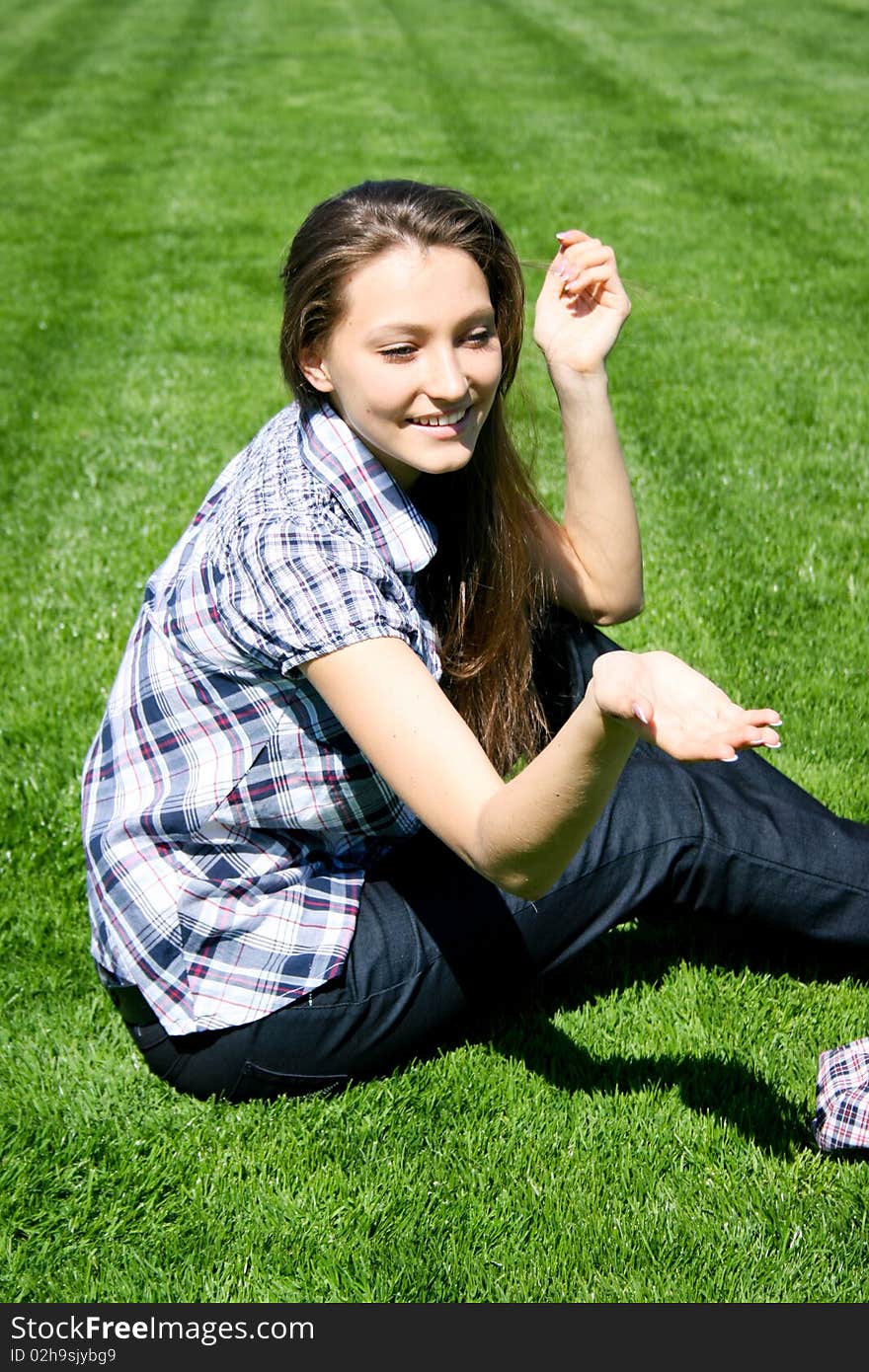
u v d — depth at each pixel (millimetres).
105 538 4336
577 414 2340
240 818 2123
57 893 2762
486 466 2162
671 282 6734
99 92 12227
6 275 7152
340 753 2068
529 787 1549
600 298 2307
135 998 2217
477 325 1851
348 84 12164
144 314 6535
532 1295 1950
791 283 6711
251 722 2062
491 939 2217
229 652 1982
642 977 2537
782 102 10820
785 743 3164
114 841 2182
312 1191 2104
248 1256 2020
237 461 2178
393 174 9031
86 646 3674
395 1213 2074
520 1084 2287
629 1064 2332
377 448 1946
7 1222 2070
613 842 2244
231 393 5555
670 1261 1987
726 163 9062
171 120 10938
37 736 3283
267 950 2148
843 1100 2107
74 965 2580
